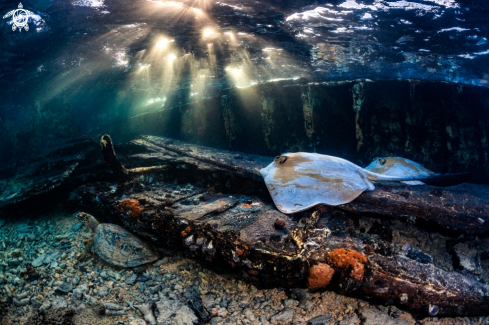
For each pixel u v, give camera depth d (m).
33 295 1.72
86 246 2.05
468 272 1.85
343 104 3.05
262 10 3.73
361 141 3.03
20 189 2.58
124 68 3.72
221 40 3.70
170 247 2.04
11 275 1.88
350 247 1.68
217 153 2.83
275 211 2.04
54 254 2.05
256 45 3.75
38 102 3.46
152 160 2.73
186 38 3.62
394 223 2.04
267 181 2.25
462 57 3.91
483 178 3.04
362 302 1.61
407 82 2.96
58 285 1.77
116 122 3.71
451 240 1.97
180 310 1.62
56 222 2.48
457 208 2.00
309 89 3.05
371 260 1.60
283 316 1.56
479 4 4.00
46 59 3.59
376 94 2.99
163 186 2.53
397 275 1.53
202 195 2.33
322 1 3.95
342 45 3.73
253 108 3.18
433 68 4.03
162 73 3.80
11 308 1.64
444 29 3.77
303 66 3.93
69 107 3.51
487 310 1.60
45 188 2.52
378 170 2.70
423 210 1.95
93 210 2.41
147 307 1.62
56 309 1.56
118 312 1.59
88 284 1.78
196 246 1.82
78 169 2.74
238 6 3.73
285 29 3.61
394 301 1.56
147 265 1.95
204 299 1.71
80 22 3.57
